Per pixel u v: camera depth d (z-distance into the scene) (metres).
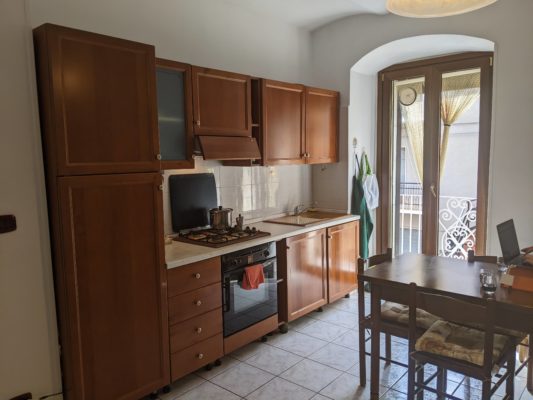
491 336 1.95
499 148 3.35
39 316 2.13
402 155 4.54
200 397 2.62
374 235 4.76
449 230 4.32
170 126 2.84
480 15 3.41
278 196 4.24
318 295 3.82
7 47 1.95
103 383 2.31
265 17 3.96
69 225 2.10
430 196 4.36
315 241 3.74
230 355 3.16
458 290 2.18
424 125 4.34
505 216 3.36
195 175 3.41
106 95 2.20
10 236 2.01
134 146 2.34
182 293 2.66
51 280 2.15
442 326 2.36
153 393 2.64
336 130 4.35
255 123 3.50
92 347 2.24
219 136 3.13
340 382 2.77
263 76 3.96
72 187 2.10
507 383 2.34
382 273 2.51
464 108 4.11
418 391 2.40
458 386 2.61
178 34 3.22
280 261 3.44
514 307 1.96
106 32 2.79
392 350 3.21
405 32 3.81
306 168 4.57
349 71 4.23
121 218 2.31
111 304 2.30
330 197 4.52
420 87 4.36
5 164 1.97
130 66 2.29
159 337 2.55
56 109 2.02
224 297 2.94
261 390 2.69
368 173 4.48
